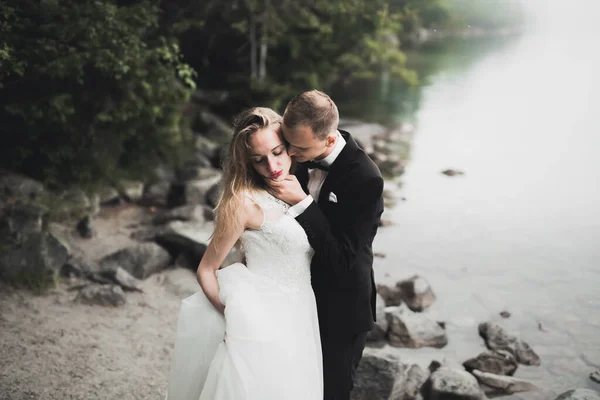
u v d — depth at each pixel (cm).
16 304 426
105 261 502
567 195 729
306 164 261
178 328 254
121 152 699
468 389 361
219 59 1038
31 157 607
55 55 522
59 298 444
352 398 344
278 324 244
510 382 381
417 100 1240
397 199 718
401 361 384
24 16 520
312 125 230
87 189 627
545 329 452
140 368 369
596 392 370
